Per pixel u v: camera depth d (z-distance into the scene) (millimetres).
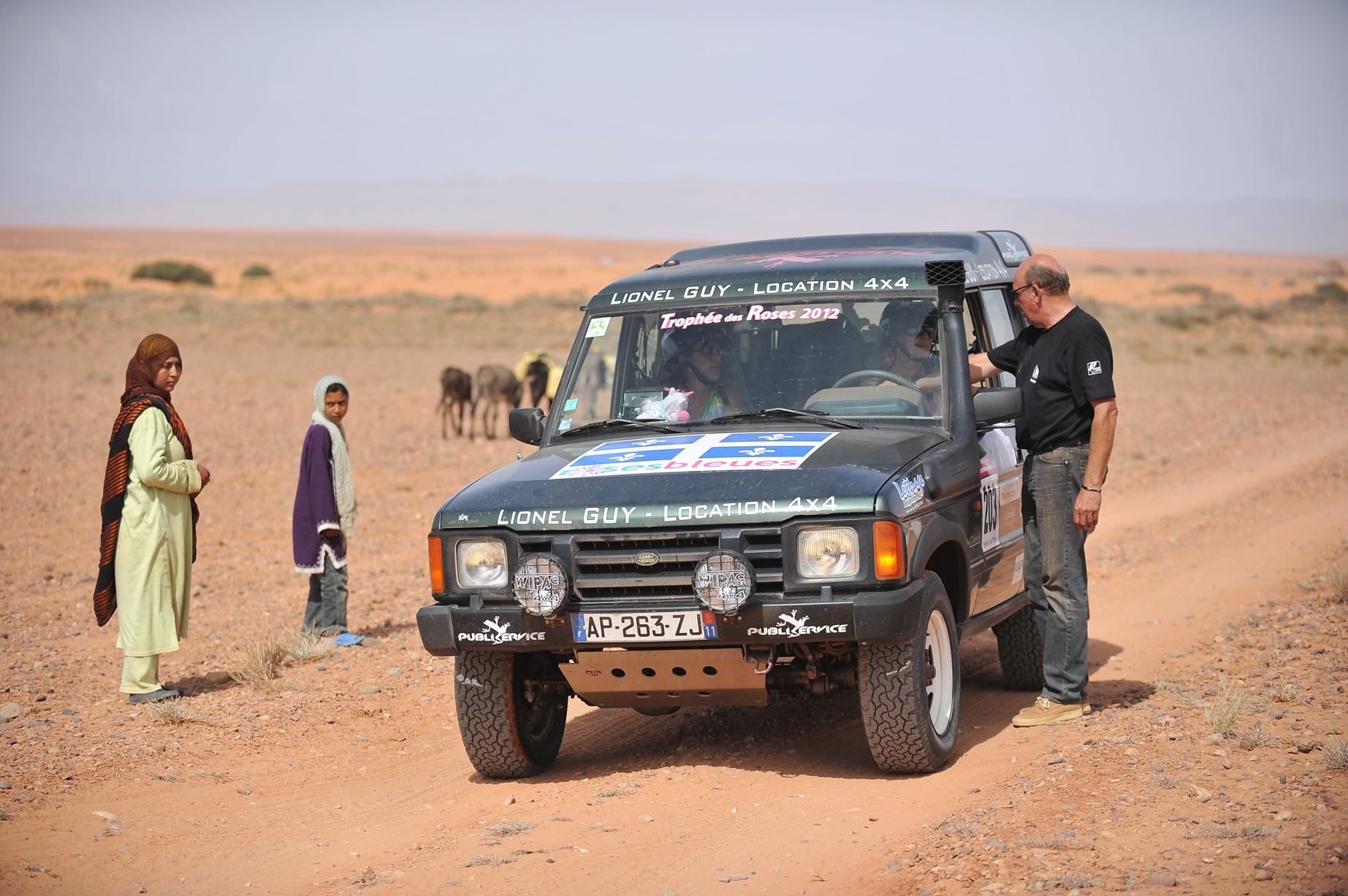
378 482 21672
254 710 8539
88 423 29172
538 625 6191
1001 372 8266
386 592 12875
